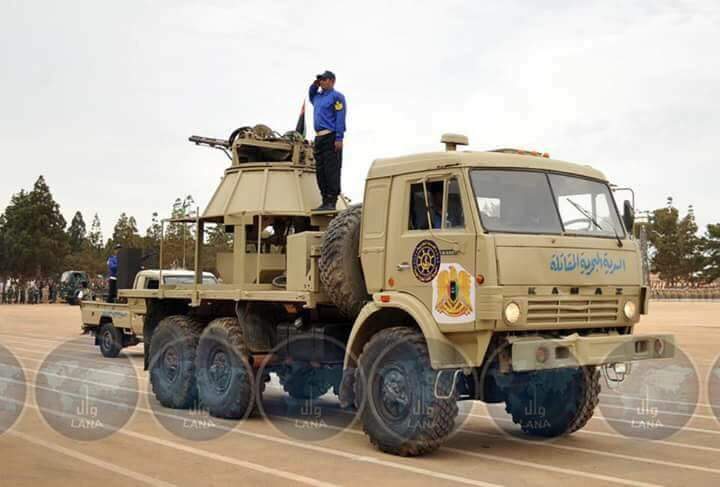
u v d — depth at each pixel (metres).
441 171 8.20
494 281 7.64
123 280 19.33
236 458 8.07
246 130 12.01
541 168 8.48
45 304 63.41
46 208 78.44
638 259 8.88
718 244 87.25
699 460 8.16
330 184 10.87
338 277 9.09
